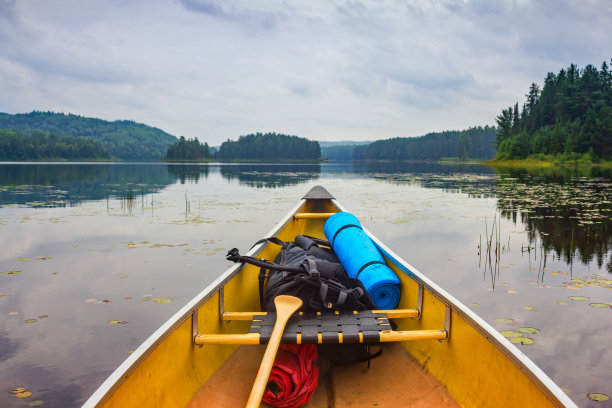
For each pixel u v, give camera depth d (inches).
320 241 146.3
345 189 716.7
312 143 7298.2
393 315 90.7
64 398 96.5
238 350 96.6
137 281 182.5
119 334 130.0
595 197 530.6
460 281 185.5
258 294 122.3
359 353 89.0
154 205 460.8
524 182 887.7
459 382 75.3
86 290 171.0
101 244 255.9
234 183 895.1
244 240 267.3
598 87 3009.4
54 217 365.1
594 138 2399.1
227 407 76.7
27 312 147.4
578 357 114.5
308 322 81.6
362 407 78.0
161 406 64.7
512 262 216.1
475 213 387.5
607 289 171.3
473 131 5871.1
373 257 114.0
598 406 93.0
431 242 265.3
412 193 619.5
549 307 151.9
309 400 79.0
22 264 210.7
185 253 232.4
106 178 1073.5
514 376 61.1
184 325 72.9
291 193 626.8
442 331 80.2
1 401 95.0
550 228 308.7
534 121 3174.2
